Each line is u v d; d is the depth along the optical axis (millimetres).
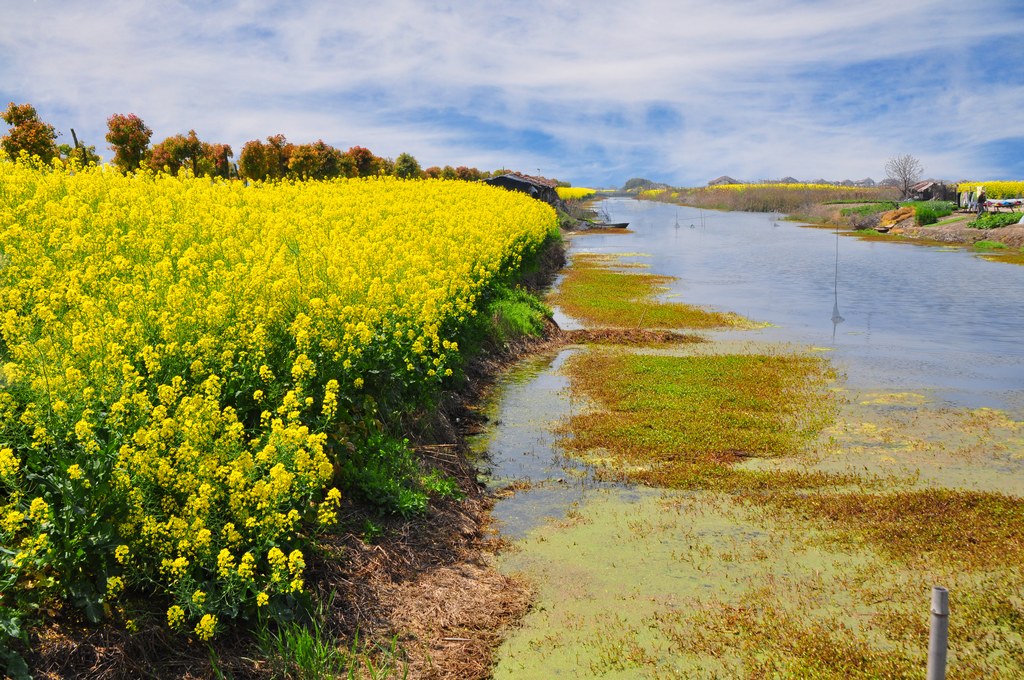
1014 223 40750
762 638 5145
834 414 10367
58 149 24109
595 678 4828
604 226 57281
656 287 23719
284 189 19062
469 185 34969
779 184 129750
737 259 33406
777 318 18328
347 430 7238
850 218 60094
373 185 26266
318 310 7691
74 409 5207
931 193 71812
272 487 5117
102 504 4773
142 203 12359
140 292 7160
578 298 20922
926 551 6305
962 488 7750
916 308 19828
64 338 6277
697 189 123312
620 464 8602
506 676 4883
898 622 5254
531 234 24781
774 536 6715
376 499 6711
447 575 6109
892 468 8367
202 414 5414
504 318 14609
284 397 6625
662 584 5961
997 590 5633
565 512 7375
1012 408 10680
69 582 4449
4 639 4012
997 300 21062
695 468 8352
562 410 10672
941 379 12289
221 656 4652
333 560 5789
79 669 4164
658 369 12789
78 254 8742
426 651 5113
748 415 10281
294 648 4777
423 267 11992
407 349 9023
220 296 7316
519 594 5875
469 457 8828
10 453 4477
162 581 4863
